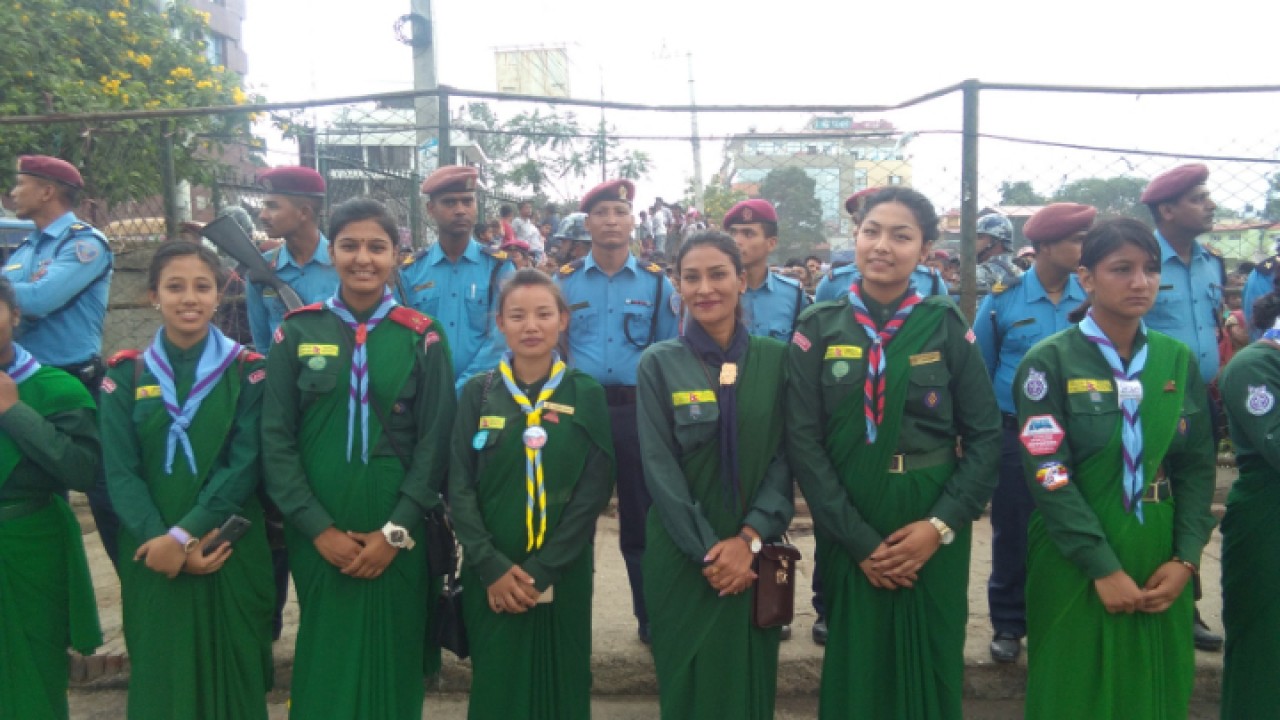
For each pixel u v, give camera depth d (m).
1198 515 2.35
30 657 2.55
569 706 2.54
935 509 2.35
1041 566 2.45
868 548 2.33
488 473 2.48
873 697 2.37
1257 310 2.61
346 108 7.02
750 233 3.60
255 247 3.48
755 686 2.38
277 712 3.23
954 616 2.39
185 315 2.49
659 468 2.38
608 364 3.36
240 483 2.49
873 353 2.38
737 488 2.38
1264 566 2.49
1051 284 3.32
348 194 7.08
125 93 7.62
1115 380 2.35
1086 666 2.32
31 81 6.91
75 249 3.25
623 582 4.14
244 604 2.54
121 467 2.48
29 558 2.55
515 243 3.86
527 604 2.38
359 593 2.46
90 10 7.96
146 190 6.39
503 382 2.56
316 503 2.46
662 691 2.41
